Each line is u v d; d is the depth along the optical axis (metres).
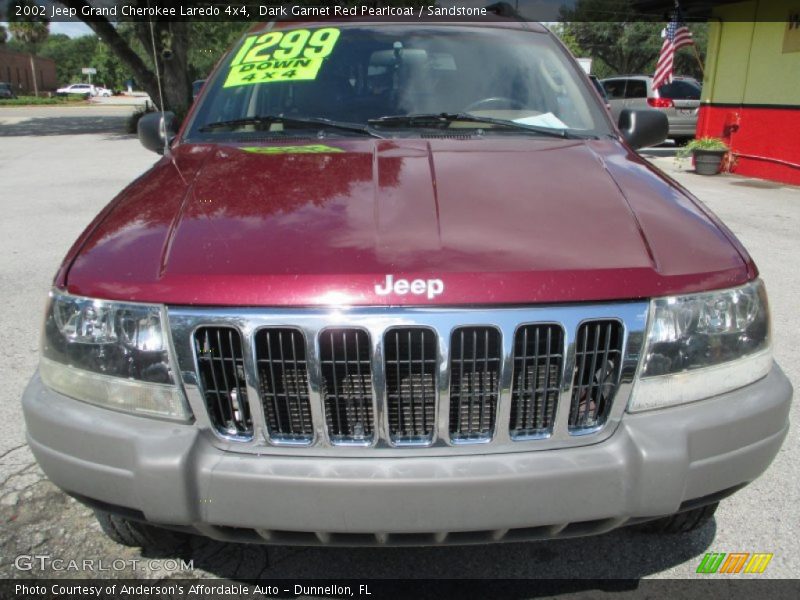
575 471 1.80
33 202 9.11
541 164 2.49
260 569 2.42
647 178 2.44
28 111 38.31
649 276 1.89
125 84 86.12
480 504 1.78
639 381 1.88
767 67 11.54
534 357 1.83
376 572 2.41
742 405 1.96
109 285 1.90
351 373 1.81
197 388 1.82
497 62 3.26
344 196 2.19
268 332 1.79
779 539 2.56
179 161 2.67
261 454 1.83
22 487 2.84
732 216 8.35
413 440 1.83
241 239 1.96
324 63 3.23
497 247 1.91
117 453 1.85
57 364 1.97
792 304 5.10
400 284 1.78
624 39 35.81
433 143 2.72
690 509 1.98
